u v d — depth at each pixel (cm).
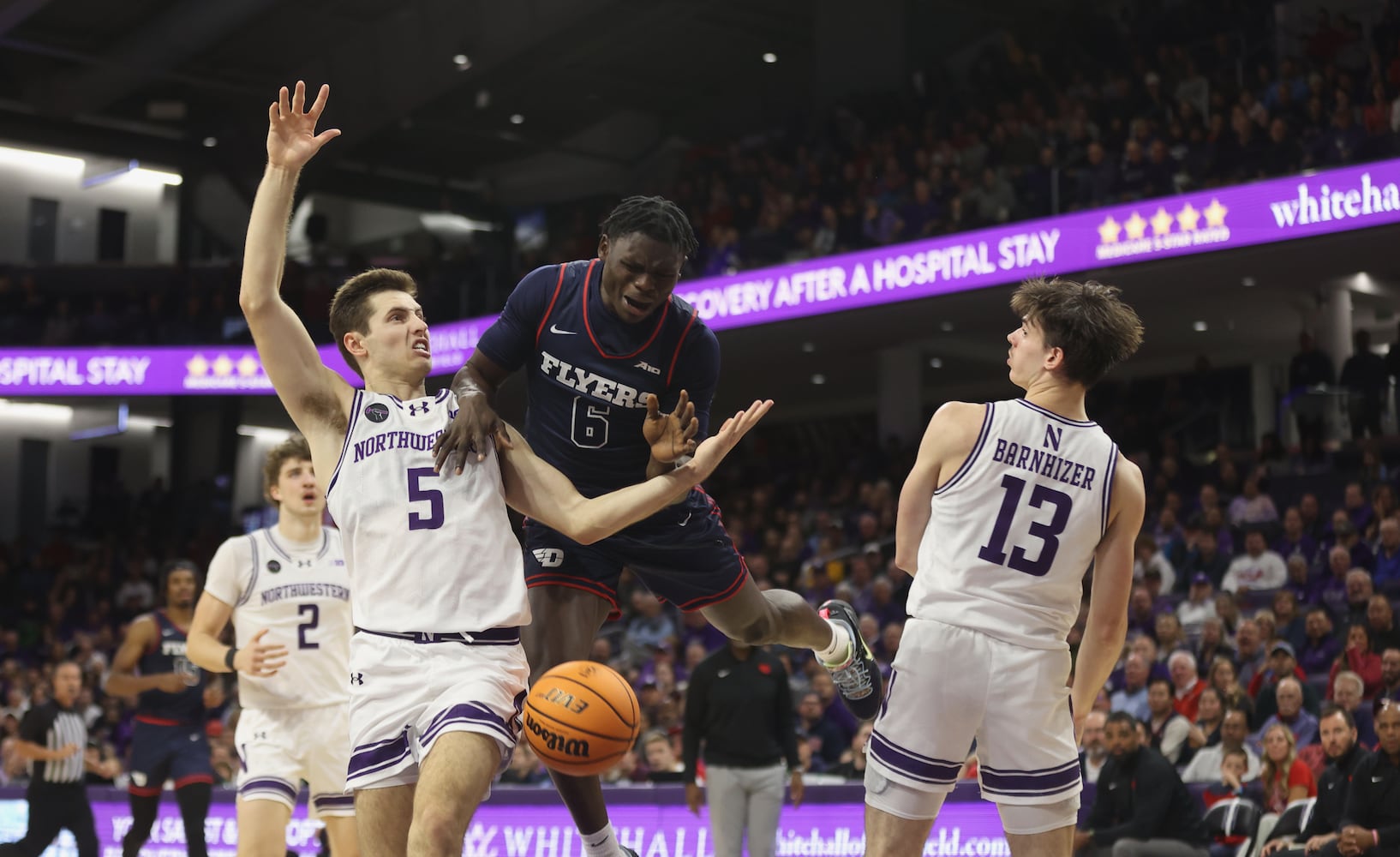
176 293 2262
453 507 344
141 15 2098
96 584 2095
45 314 2248
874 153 1855
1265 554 1215
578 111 2553
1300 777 784
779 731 804
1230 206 1304
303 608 570
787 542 1585
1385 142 1226
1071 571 366
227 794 927
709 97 2520
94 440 2620
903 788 364
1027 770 361
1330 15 1617
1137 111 1602
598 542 432
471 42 2041
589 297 409
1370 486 1302
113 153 2500
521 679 347
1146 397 1914
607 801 855
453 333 1939
